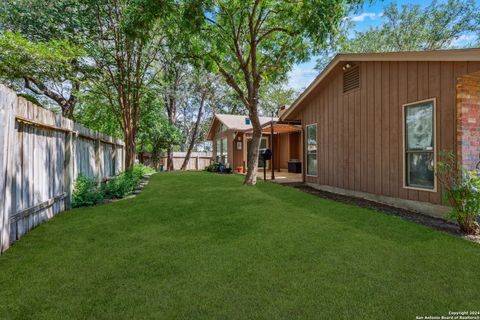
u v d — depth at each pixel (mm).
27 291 2055
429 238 3277
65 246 3037
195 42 8922
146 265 2525
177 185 8539
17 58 7160
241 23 8281
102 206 5305
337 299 1942
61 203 4801
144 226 3857
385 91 5719
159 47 9719
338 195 6941
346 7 7336
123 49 9039
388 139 5648
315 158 8531
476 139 4277
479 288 2092
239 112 28219
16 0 7945
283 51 9391
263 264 2541
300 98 8625
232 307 1852
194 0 6984
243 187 8008
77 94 10906
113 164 9367
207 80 20219
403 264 2529
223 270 2416
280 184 9125
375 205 5578
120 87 9812
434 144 4602
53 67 7922
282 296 1984
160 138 18734
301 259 2654
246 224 3934
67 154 5090
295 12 7656
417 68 4961
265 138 15742
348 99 6891
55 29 8023
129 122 10164
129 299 1946
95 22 8727
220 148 18250
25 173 3572
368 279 2238
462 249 2910
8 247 2980
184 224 3957
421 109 4922
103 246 3039
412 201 5090
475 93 4289
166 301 1922
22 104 3367
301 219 4203
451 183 4074
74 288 2104
